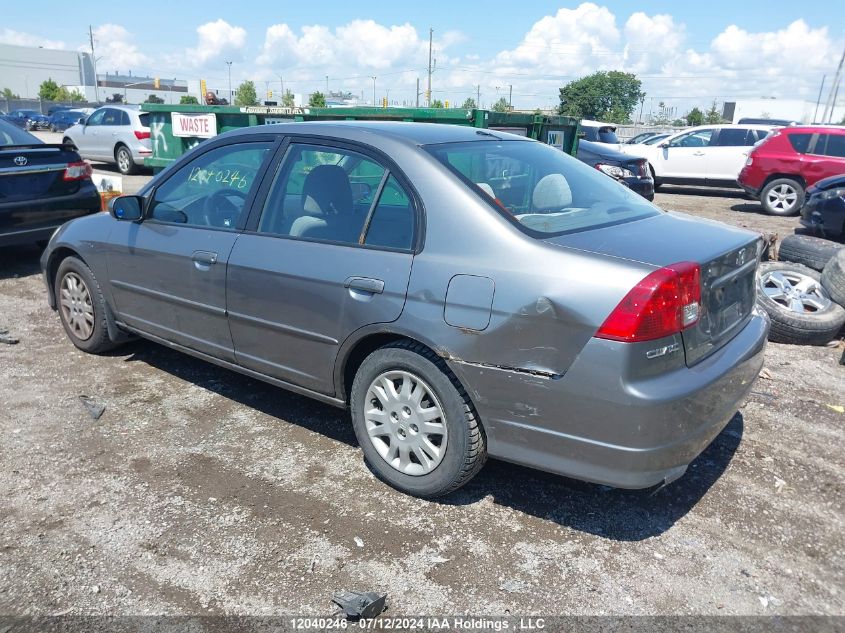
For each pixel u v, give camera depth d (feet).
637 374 8.66
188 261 13.23
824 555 9.86
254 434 13.03
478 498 11.07
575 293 8.86
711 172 53.21
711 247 9.87
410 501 10.93
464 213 10.00
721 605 8.82
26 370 15.80
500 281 9.37
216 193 13.38
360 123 12.41
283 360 12.17
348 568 9.37
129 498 10.85
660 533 10.27
